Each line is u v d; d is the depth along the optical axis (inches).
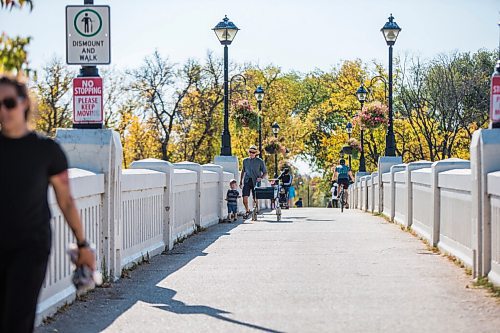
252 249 690.2
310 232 860.0
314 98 3909.9
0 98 243.8
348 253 647.8
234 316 390.9
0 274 243.9
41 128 2223.2
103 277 489.7
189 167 898.7
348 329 357.7
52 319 384.8
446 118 2625.5
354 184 1881.2
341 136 3105.3
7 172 243.8
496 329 356.8
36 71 339.3
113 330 362.9
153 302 432.1
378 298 437.4
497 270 460.4
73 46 506.0
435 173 674.2
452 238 613.3
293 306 415.8
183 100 2760.8
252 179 1122.7
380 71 2974.9
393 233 837.8
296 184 3814.0
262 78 3122.5
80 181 432.8
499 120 488.7
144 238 619.5
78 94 506.9
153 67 2696.9
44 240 247.0
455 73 2645.2
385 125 1792.6
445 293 452.1
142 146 2719.0
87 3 506.3
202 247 714.2
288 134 3161.9
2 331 239.8
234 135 2955.2
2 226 242.2
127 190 550.6
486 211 479.8
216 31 1282.0
